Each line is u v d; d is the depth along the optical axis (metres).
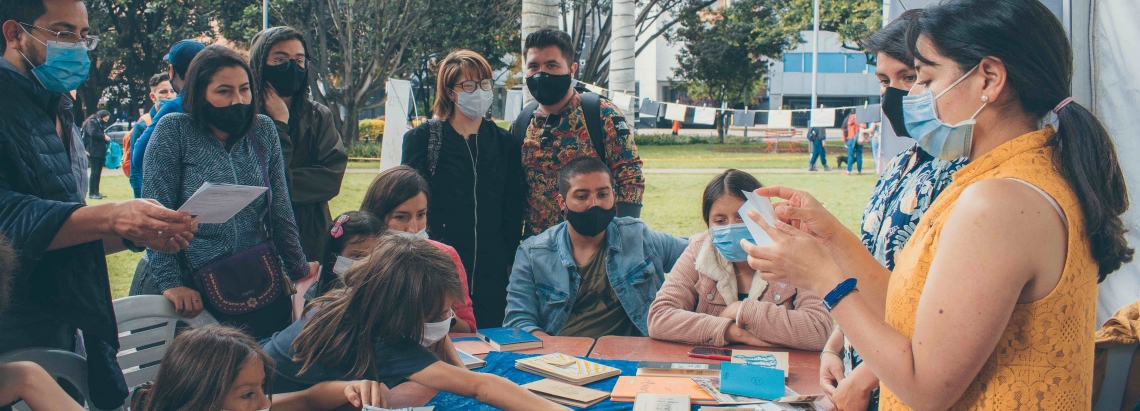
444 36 18.97
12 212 2.16
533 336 2.85
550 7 7.69
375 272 2.14
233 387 2.02
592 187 3.13
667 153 24.56
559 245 3.28
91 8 20.39
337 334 2.16
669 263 3.50
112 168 15.85
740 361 2.50
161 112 3.51
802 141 28.55
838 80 39.16
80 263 2.35
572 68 3.84
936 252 1.34
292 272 3.33
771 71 37.97
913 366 1.33
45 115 2.40
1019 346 1.29
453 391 2.12
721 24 27.05
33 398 1.88
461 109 3.65
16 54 2.33
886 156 4.03
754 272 2.92
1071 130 1.29
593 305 3.25
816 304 2.74
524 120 3.93
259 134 3.21
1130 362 2.27
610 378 2.42
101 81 21.92
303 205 3.74
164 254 2.84
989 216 1.25
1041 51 1.29
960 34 1.32
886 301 1.58
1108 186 1.30
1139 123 3.26
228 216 2.49
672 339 2.83
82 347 2.78
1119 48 3.29
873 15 23.83
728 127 32.38
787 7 26.44
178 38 19.00
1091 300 1.33
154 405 2.03
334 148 3.91
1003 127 1.35
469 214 3.67
